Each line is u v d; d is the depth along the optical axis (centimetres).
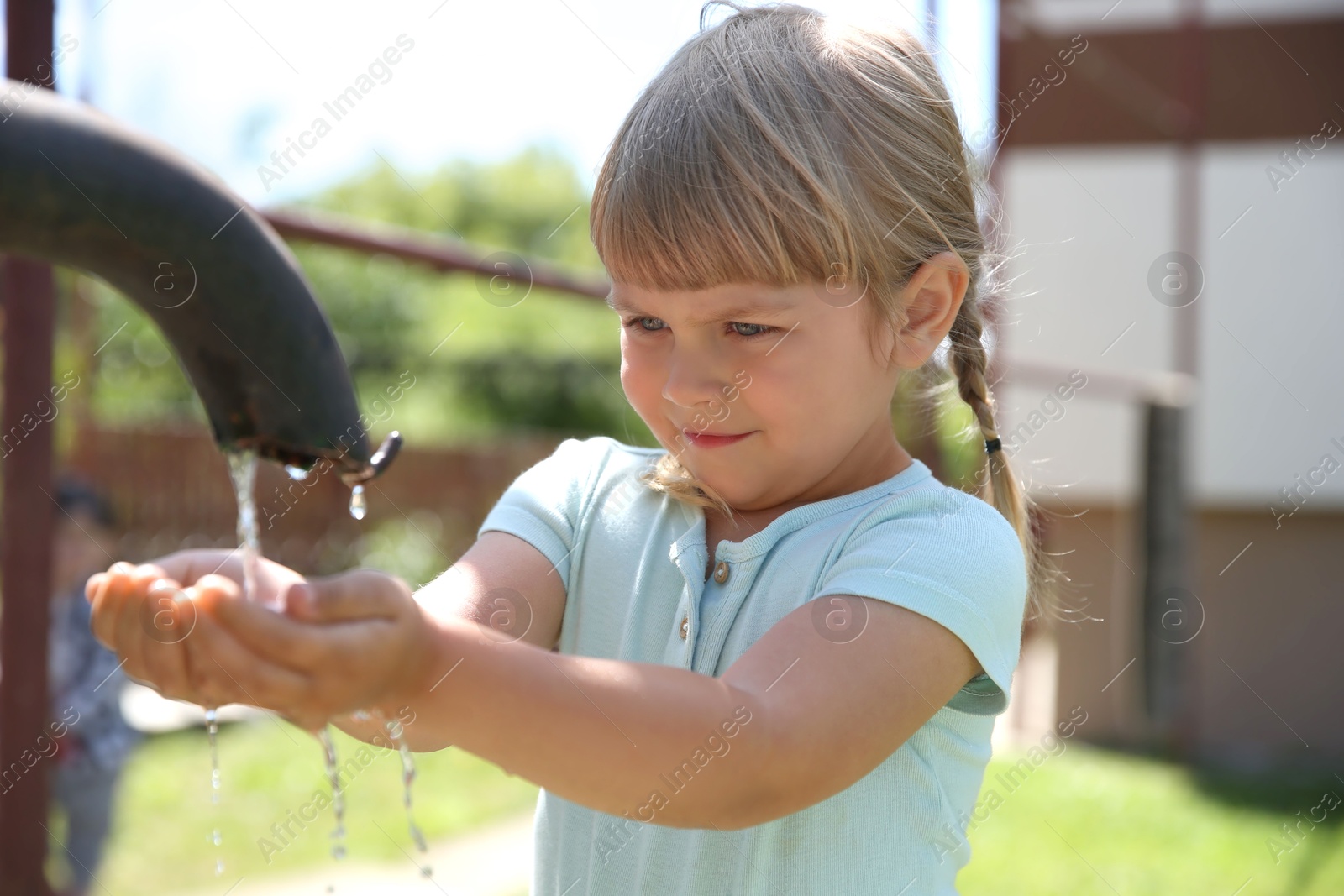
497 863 520
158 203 70
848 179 140
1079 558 856
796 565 144
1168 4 859
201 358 75
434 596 152
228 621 72
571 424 1766
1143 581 766
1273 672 861
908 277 150
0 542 333
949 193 160
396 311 1673
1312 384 854
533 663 92
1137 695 768
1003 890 495
